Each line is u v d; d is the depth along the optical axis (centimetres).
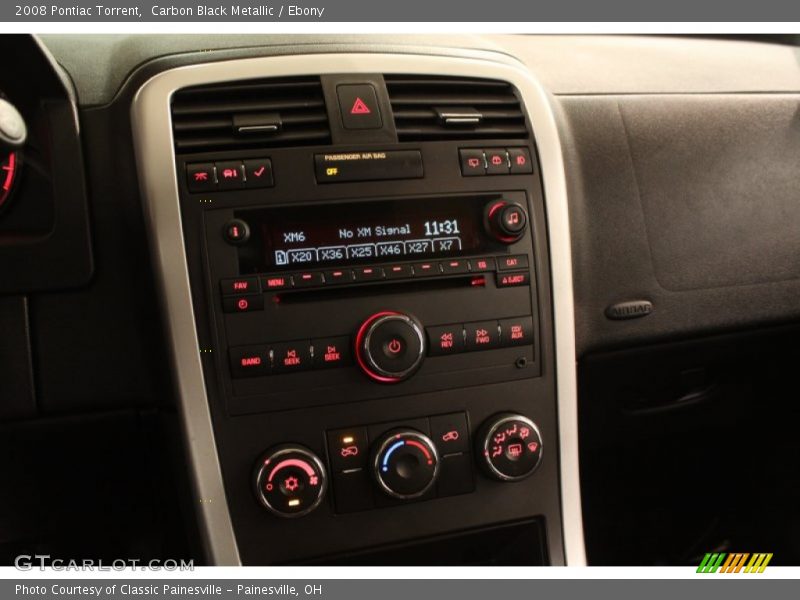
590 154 100
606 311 102
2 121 74
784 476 138
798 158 110
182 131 79
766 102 109
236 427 80
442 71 87
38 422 88
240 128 79
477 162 85
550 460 88
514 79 89
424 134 84
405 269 82
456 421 84
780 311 111
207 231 78
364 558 86
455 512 86
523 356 86
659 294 104
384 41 89
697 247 105
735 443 140
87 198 83
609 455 137
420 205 83
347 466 82
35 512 98
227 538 80
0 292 82
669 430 121
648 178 102
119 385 87
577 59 113
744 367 121
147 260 81
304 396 80
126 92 82
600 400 113
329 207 80
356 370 81
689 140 104
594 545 141
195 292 78
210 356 79
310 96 83
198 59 82
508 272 85
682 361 113
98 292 84
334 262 80
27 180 83
